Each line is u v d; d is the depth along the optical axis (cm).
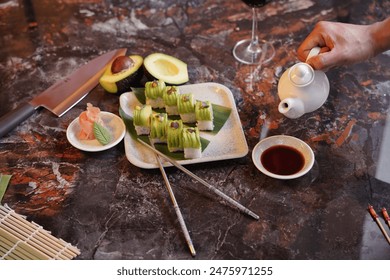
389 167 80
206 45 99
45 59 98
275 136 82
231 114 87
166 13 105
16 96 93
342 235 73
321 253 72
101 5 107
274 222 75
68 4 108
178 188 79
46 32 103
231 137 84
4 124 86
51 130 87
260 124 86
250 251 72
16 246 73
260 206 77
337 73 92
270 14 104
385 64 93
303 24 102
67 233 75
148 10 106
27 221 76
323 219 75
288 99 80
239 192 78
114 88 90
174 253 72
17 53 100
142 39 101
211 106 86
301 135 84
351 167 80
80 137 85
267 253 72
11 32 103
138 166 80
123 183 80
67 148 85
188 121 87
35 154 84
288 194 78
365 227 74
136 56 92
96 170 82
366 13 102
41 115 89
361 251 72
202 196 78
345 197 77
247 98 90
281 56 97
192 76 94
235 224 75
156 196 78
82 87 92
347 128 85
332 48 81
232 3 106
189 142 79
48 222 76
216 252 72
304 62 84
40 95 91
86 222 76
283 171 79
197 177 78
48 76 96
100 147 83
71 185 80
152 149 82
